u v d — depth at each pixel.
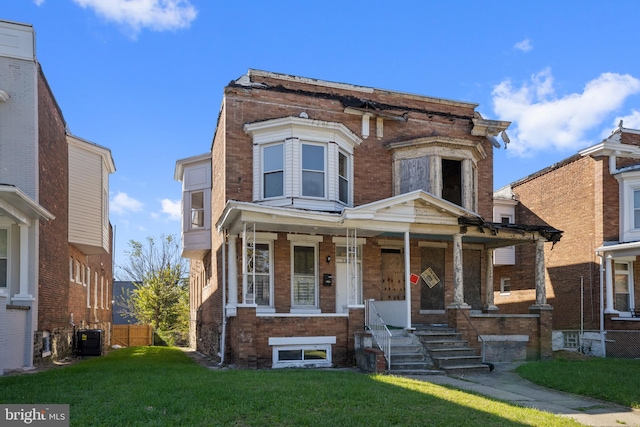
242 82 16.80
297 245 16.48
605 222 21.28
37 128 15.32
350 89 17.98
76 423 7.19
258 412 7.91
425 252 18.14
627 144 21.38
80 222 20.11
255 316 14.02
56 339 17.55
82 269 23.17
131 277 46.34
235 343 14.38
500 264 26.53
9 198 13.02
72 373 12.28
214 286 18.55
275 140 16.00
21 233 14.88
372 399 8.97
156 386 9.84
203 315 22.70
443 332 15.41
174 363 15.66
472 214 15.80
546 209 25.08
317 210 15.73
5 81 15.16
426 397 9.33
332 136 16.28
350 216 14.55
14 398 8.78
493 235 16.44
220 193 17.09
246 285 14.36
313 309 16.30
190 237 20.03
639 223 20.77
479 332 16.02
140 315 41.44
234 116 16.23
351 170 17.16
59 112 18.12
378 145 17.80
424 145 17.34
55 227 17.42
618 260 21.31
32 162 15.12
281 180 15.93
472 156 18.03
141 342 34.97
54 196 17.38
